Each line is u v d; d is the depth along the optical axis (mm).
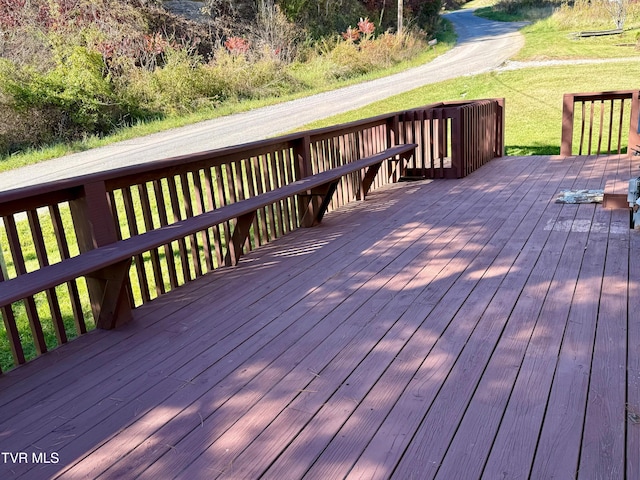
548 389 2033
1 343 3576
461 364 2256
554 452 1698
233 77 17109
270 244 4301
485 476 1615
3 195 2301
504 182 5926
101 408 2135
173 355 2541
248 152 4117
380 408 1991
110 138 12570
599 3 28469
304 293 3182
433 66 20938
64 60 14062
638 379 2062
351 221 4781
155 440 1901
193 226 3096
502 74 16578
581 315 2623
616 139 9484
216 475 1699
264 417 1990
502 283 3090
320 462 1725
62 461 1822
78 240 2836
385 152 5656
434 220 4574
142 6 18906
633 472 1597
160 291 3369
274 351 2500
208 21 21062
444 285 3127
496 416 1894
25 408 2174
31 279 2309
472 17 41531
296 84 18797
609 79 14352
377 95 15664
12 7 15352
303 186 4105
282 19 22312
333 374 2258
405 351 2398
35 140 12586
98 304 2891
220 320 2896
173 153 10297
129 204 3129
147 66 16438
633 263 3256
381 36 24547
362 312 2846
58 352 2664
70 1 16469
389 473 1652
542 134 10156
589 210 4523
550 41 23953
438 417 1910
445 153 7340
